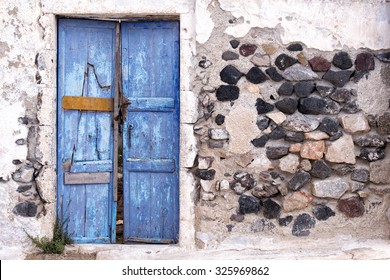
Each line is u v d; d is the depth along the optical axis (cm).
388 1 491
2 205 487
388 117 491
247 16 486
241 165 489
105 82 504
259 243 488
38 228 488
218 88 487
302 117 487
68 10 486
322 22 488
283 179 490
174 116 499
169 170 502
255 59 487
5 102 485
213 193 491
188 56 485
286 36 487
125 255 477
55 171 496
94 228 508
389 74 492
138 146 506
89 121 504
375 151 491
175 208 503
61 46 496
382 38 491
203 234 491
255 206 490
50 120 486
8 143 485
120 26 504
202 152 490
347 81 490
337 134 489
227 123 488
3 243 489
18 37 484
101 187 509
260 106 488
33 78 484
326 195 489
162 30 499
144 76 503
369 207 493
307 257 465
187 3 485
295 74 487
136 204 509
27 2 484
